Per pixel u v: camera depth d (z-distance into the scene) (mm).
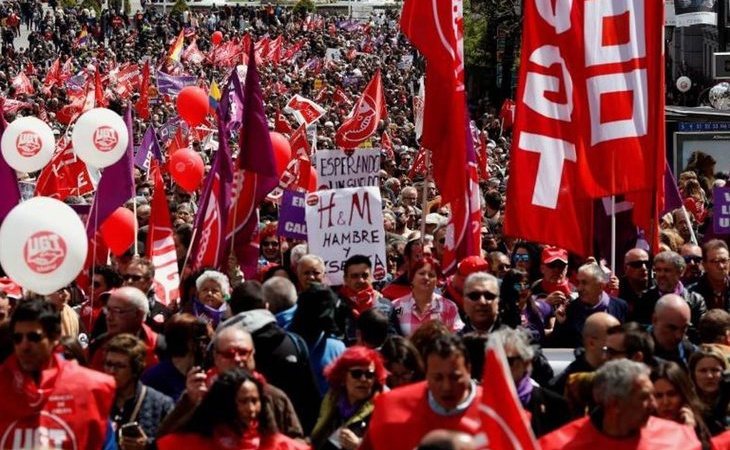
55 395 14438
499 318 20125
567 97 21391
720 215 26406
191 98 45531
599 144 21422
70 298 24219
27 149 26172
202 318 19250
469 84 111750
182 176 34938
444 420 13977
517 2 106688
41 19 147375
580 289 20891
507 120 77312
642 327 16953
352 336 20219
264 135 22938
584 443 13766
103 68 113312
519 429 11320
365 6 198000
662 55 21500
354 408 15812
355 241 23547
